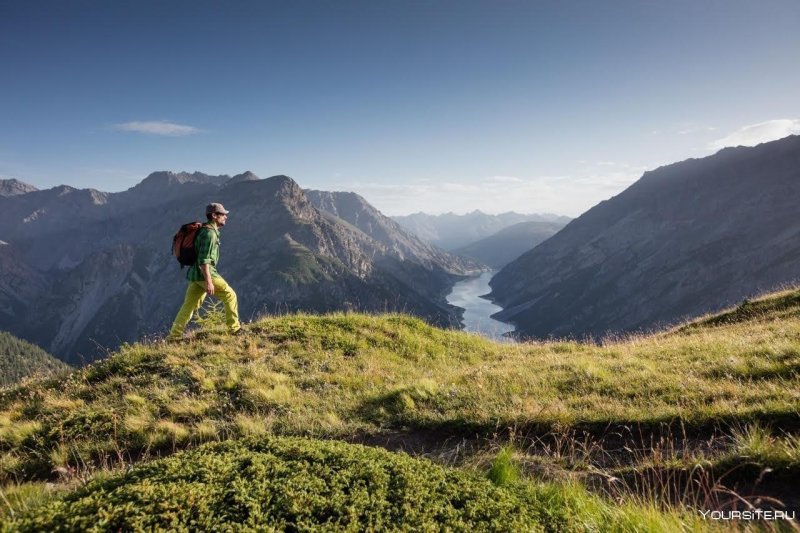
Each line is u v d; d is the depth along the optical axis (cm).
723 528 421
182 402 967
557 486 509
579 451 693
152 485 355
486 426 803
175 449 815
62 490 634
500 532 352
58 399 1034
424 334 1683
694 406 778
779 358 1002
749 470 549
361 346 1445
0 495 583
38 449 838
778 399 737
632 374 1033
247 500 350
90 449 818
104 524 309
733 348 1174
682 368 1055
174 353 1233
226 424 873
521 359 1369
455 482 424
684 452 622
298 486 373
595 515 430
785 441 589
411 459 460
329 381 1131
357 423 863
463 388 1007
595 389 957
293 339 1421
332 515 350
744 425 690
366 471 408
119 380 1102
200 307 1436
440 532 345
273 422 873
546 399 897
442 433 814
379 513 355
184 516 326
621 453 680
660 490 552
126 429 872
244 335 1396
